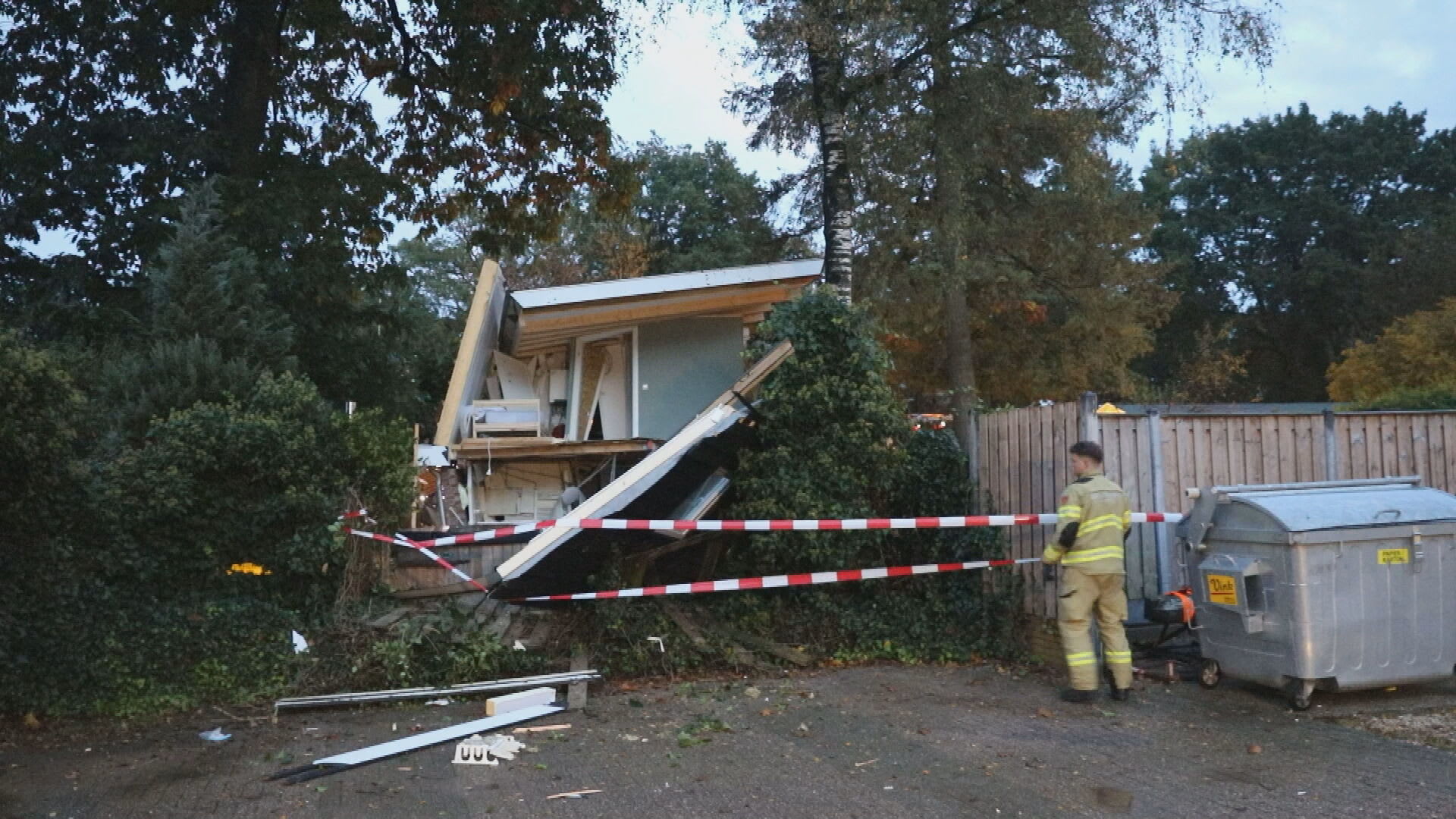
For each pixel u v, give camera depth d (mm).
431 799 5609
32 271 16547
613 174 18328
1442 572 7273
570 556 8906
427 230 18938
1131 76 14453
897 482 10148
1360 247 51750
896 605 9508
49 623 7355
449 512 14352
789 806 5445
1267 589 7160
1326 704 7270
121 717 7430
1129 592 8875
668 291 15172
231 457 8281
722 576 9891
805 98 16266
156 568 7949
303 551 8438
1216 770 5914
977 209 21344
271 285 15805
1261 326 53250
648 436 16062
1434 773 5770
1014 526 9781
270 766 6285
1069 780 5781
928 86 15188
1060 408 9117
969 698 7754
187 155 16172
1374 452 9383
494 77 16391
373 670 8125
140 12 16766
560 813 5379
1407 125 54594
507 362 17266
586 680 7953
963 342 25500
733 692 8070
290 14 17281
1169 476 9016
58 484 7391
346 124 18750
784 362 9727
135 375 10375
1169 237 54125
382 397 18281
